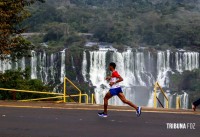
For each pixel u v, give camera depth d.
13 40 26.30
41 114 14.60
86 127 12.02
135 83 118.75
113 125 12.57
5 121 12.68
